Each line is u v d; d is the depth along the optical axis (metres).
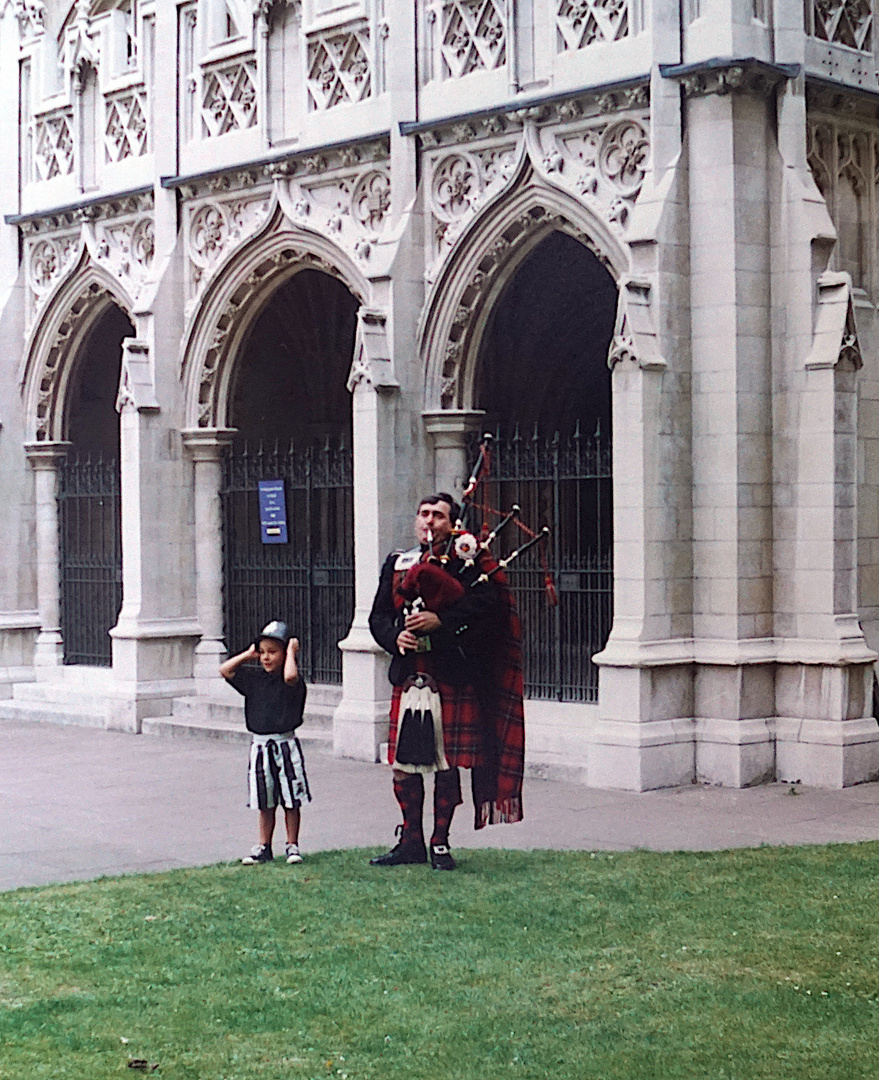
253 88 16.84
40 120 19.53
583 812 11.64
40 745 16.19
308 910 8.30
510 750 9.32
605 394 20.98
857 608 13.48
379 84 15.52
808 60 13.22
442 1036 6.21
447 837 9.40
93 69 18.86
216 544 17.55
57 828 11.42
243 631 17.58
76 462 19.97
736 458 12.85
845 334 12.70
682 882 8.86
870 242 13.97
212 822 11.58
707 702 12.96
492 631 9.37
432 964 7.20
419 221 15.09
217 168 16.95
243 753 15.34
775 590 13.10
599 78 13.73
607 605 15.91
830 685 12.73
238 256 16.94
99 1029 6.36
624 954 7.32
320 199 16.25
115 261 18.44
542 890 8.70
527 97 14.19
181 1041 6.21
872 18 13.93
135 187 17.98
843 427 12.80
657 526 12.87
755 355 12.95
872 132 13.98
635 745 12.55
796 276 12.91
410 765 9.31
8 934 7.96
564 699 14.61
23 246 19.83
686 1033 6.20
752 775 12.73
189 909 8.41
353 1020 6.43
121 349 21.45
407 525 14.95
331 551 18.45
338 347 21.66
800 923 7.85
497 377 18.95
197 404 17.45
